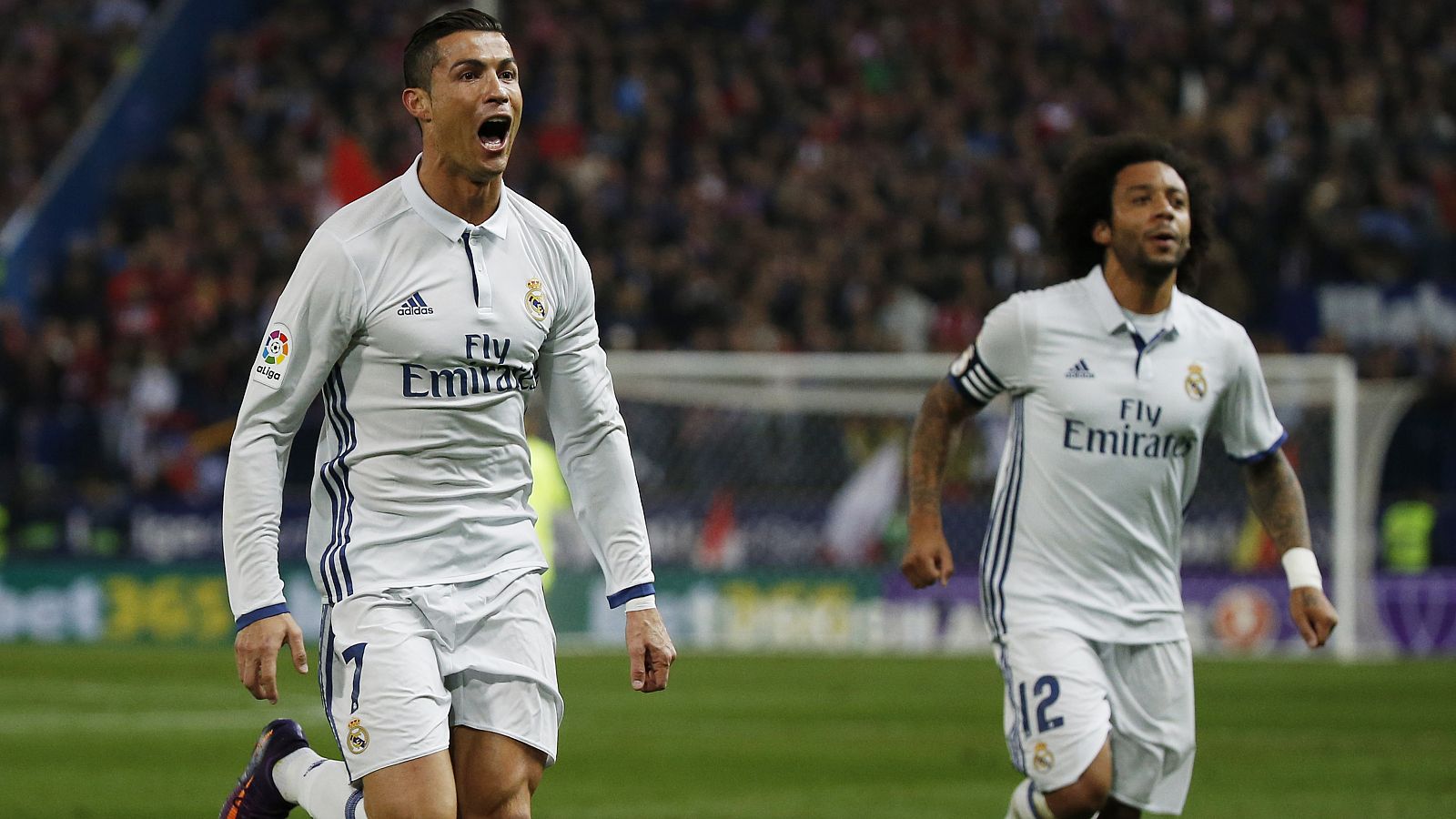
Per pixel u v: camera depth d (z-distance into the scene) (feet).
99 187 131.95
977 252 114.42
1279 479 29.76
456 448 23.32
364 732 22.71
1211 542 89.56
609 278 110.22
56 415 97.81
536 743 23.67
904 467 92.17
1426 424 94.63
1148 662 28.32
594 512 24.97
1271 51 134.82
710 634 89.61
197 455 96.48
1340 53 135.64
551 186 115.75
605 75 131.95
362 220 23.17
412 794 22.35
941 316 108.68
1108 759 27.22
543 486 82.43
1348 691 68.64
